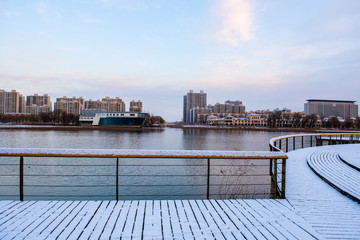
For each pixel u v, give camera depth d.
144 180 12.84
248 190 8.62
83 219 3.42
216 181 11.34
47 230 3.07
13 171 14.62
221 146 37.56
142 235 3.02
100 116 104.19
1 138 46.81
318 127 128.25
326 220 3.67
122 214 3.62
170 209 3.86
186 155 4.11
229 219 3.55
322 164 8.45
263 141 46.66
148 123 140.25
